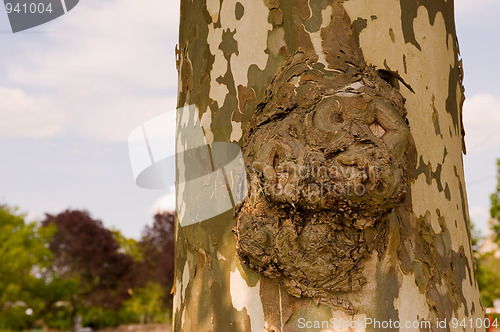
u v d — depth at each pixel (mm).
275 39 1821
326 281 1678
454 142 2035
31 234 25203
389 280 1715
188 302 1922
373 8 1838
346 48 1775
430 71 1946
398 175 1579
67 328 28625
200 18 1998
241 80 1849
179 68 2129
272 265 1698
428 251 1824
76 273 28906
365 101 1610
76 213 29984
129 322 31891
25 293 25125
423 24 1951
